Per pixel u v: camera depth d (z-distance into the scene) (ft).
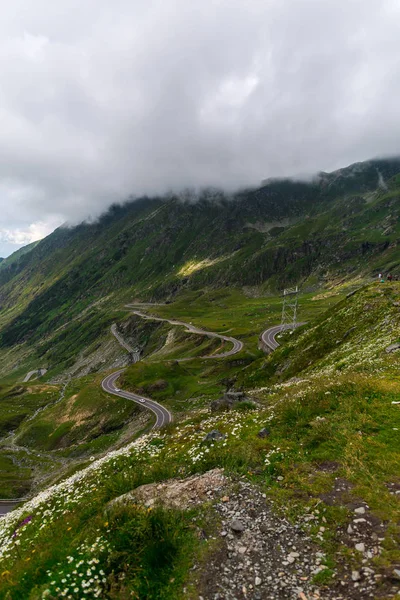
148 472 42.52
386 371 66.23
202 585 23.67
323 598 21.45
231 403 85.35
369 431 39.14
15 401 653.71
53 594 24.88
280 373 200.23
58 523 39.86
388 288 186.50
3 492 316.40
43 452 400.88
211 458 41.47
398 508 27.40
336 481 32.42
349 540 25.59
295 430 44.55
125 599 23.73
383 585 21.22
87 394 468.75
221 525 29.09
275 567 24.40
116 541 28.43
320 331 197.98
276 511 29.94
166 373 462.19
